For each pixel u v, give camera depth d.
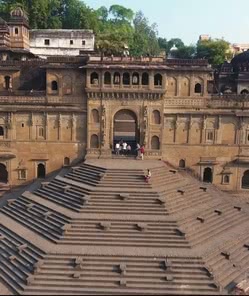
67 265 25.09
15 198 37.59
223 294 23.55
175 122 41.50
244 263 27.27
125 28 96.31
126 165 38.28
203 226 29.81
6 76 43.66
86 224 28.59
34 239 28.16
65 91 41.28
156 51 103.75
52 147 42.00
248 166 41.91
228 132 41.59
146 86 40.34
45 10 77.00
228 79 53.53
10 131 41.59
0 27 52.84
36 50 64.56
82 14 80.69
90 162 39.59
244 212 34.94
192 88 41.41
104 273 24.59
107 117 41.03
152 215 29.92
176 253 25.97
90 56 40.66
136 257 25.56
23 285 24.08
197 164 42.09
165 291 23.69
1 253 27.97
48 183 37.38
